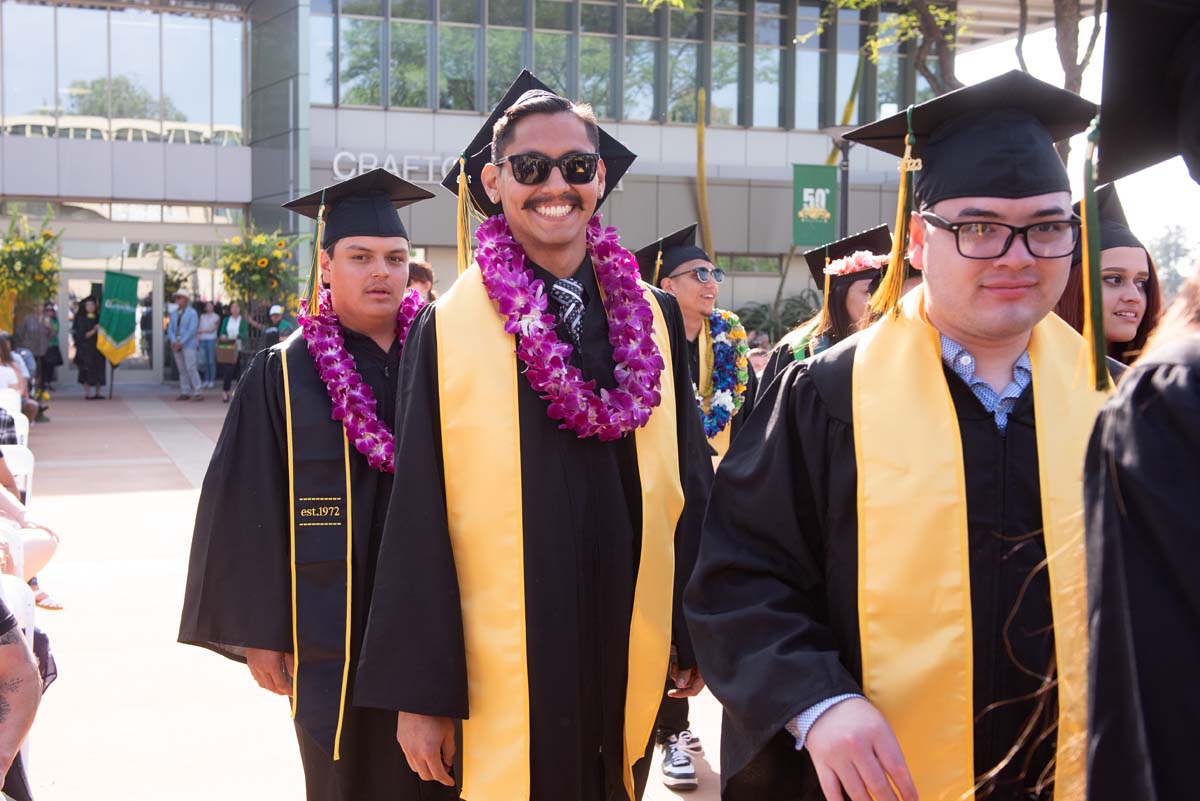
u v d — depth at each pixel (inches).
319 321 139.3
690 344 211.8
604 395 104.9
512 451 103.3
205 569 131.0
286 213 792.9
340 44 831.7
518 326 103.8
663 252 213.5
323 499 130.3
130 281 794.2
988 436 80.2
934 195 80.5
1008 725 77.3
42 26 828.6
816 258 209.5
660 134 894.4
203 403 778.8
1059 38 366.0
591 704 105.1
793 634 80.0
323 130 833.5
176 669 213.8
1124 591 49.4
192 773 168.7
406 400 107.7
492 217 112.3
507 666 101.1
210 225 879.1
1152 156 64.5
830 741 74.0
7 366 445.1
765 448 86.2
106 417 679.1
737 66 903.7
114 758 173.5
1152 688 47.9
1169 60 59.9
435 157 849.5
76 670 212.4
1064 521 77.2
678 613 110.6
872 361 84.0
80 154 839.7
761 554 85.1
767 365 187.9
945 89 449.7
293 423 132.4
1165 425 49.5
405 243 142.8
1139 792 48.2
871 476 80.9
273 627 128.6
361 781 125.6
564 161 106.6
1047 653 76.4
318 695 125.1
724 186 904.3
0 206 832.3
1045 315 79.4
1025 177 76.8
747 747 80.4
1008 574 77.9
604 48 880.3
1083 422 79.8
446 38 851.4
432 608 100.7
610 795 107.1
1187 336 51.6
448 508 104.4
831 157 624.4
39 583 270.1
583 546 104.3
